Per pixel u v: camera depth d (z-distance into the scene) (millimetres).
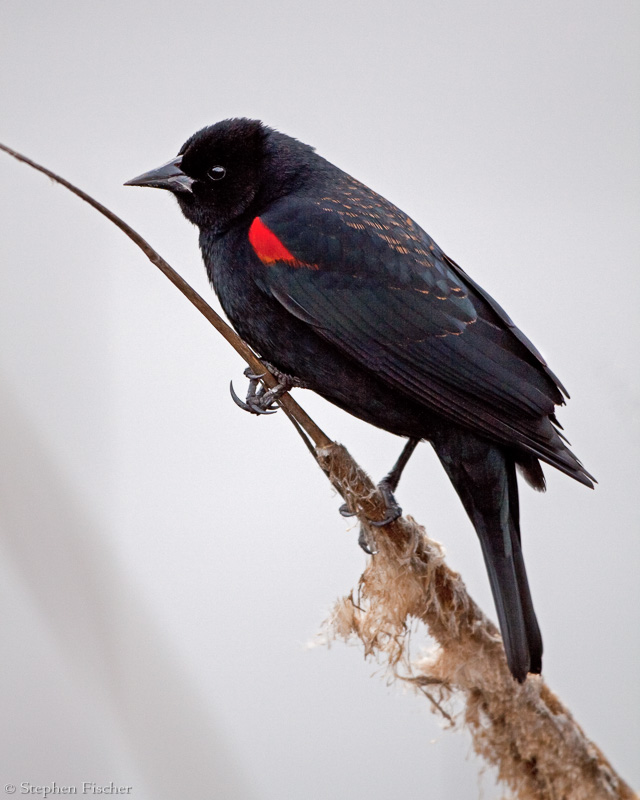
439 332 3758
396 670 3719
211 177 3783
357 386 3766
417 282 3762
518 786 3715
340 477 3721
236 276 3775
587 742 3721
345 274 3762
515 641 3721
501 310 3771
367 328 3760
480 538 3748
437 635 3721
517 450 3756
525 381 3752
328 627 3725
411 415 3762
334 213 3768
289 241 3766
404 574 3719
